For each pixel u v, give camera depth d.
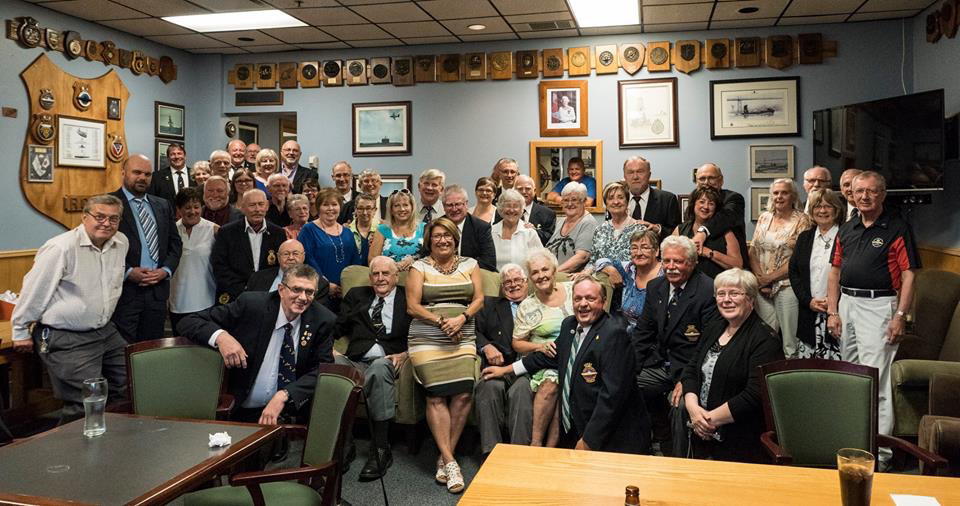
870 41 5.62
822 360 2.35
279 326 2.91
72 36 5.36
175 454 1.97
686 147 6.01
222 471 1.96
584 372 2.82
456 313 3.55
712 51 5.88
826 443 2.27
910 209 5.19
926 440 2.62
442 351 3.43
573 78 6.18
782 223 4.11
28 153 5.07
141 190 3.95
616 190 4.05
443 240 3.61
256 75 6.73
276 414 2.66
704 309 3.07
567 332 2.98
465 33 5.98
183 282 4.31
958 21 4.62
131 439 2.12
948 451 2.54
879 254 3.28
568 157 6.22
